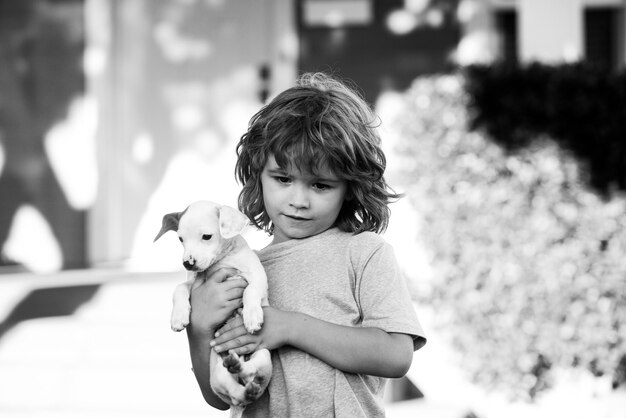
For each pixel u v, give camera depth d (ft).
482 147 18.21
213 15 26.05
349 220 7.47
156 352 17.54
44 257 25.59
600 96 17.39
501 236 17.76
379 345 6.66
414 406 15.25
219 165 25.98
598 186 17.37
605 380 17.34
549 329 17.29
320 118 6.80
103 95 25.64
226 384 6.63
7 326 18.81
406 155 19.15
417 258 18.69
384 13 25.40
